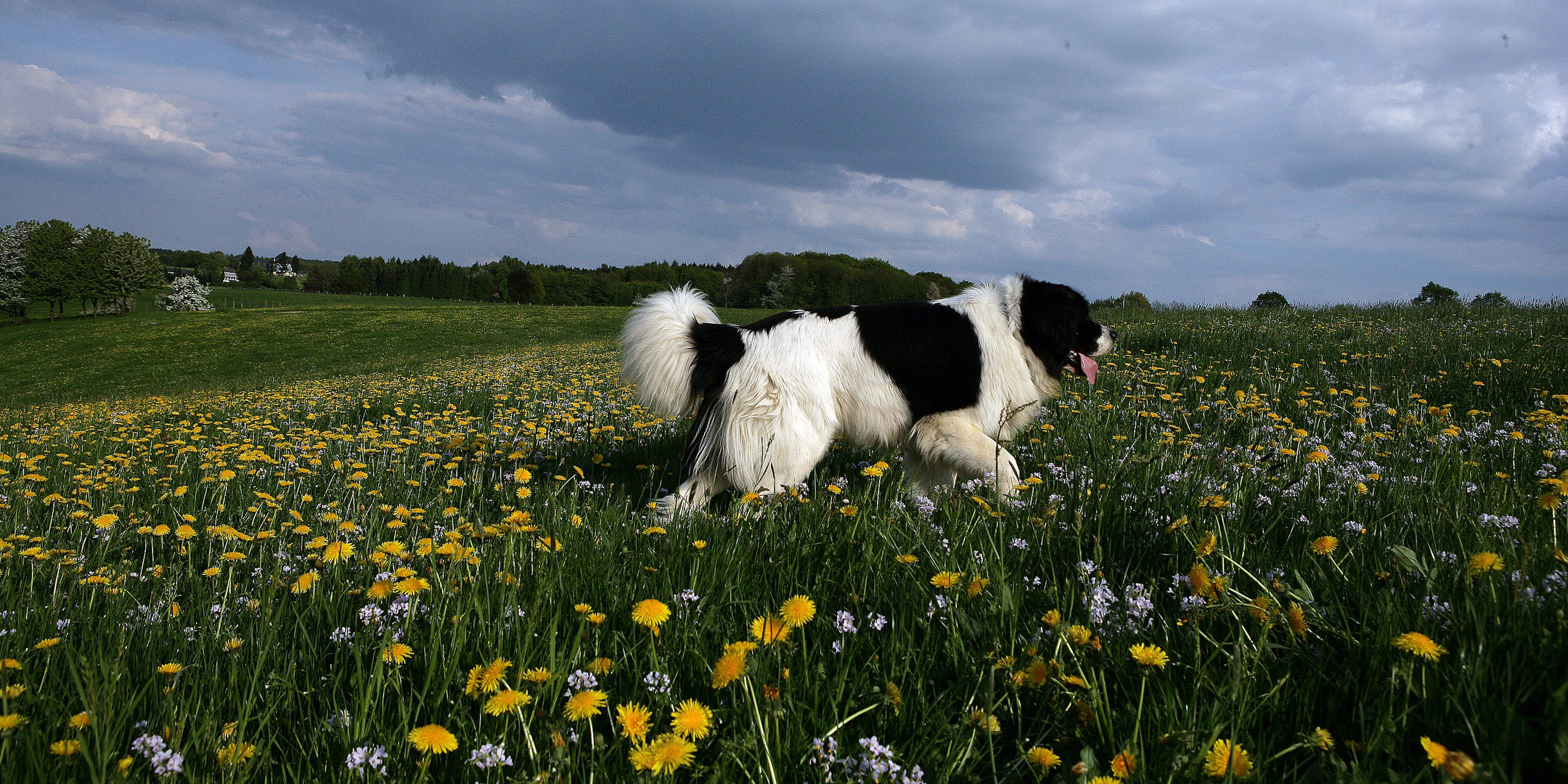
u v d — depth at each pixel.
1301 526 2.75
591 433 6.10
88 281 60.69
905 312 4.46
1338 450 4.30
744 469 4.13
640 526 3.29
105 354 34.19
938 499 3.55
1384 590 1.96
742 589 2.38
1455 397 6.18
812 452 4.21
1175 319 15.28
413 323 41.91
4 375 30.39
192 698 1.74
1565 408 4.91
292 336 37.44
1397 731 1.41
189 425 9.07
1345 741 1.39
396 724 1.66
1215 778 1.30
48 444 7.11
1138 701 1.55
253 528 3.64
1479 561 1.72
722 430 4.18
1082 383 7.07
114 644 2.11
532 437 5.88
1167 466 3.74
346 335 37.88
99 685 1.74
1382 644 1.64
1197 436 4.82
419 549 2.87
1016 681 1.59
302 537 3.29
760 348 4.25
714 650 1.98
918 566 2.43
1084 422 5.61
